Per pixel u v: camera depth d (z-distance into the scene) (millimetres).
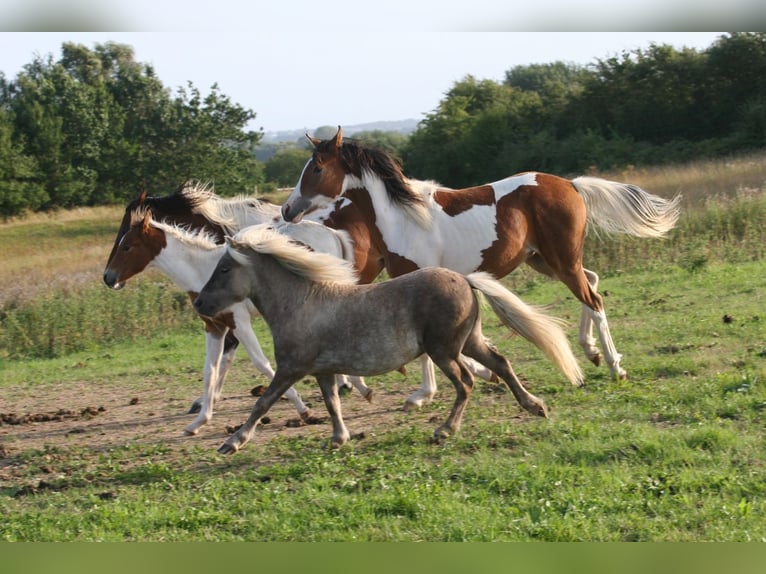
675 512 6758
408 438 9336
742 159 36594
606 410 9711
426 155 59531
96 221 51469
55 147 61406
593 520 6715
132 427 11508
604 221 11883
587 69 60219
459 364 9156
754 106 45938
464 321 9000
